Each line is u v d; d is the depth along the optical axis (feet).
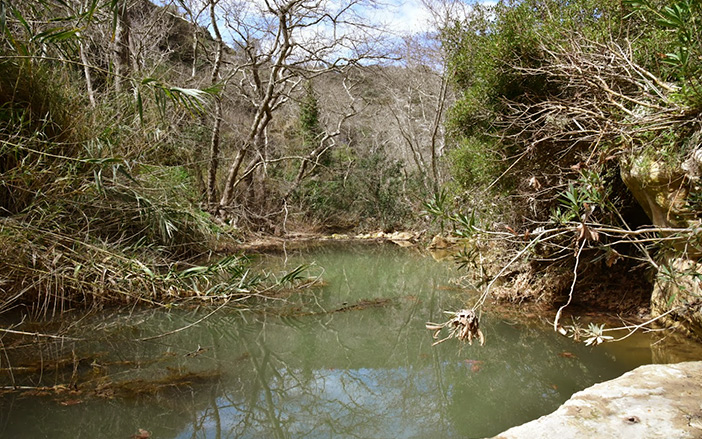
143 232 17.28
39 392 7.73
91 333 11.00
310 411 8.18
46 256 12.32
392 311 14.64
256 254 25.52
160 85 11.51
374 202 44.68
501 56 15.26
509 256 13.65
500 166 15.48
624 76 9.55
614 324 11.94
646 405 5.73
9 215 12.92
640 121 8.57
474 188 17.74
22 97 13.26
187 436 6.76
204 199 31.14
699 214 8.70
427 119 57.82
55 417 6.95
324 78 54.03
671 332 10.83
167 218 17.16
